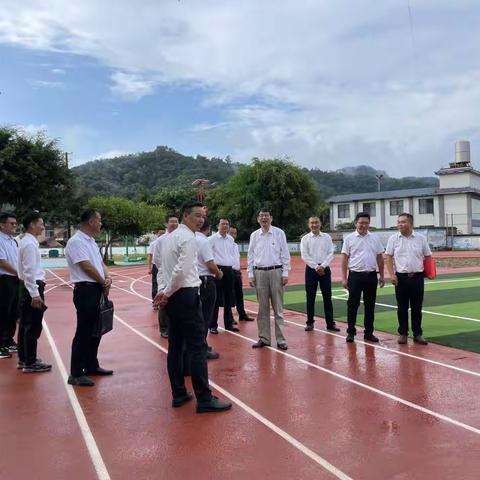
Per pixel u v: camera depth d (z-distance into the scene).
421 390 5.94
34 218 6.95
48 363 7.61
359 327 10.18
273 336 9.39
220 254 9.79
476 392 5.84
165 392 6.09
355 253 8.69
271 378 6.53
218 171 105.38
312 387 6.12
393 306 12.88
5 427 5.02
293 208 44.91
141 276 26.34
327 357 7.62
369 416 5.11
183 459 4.22
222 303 9.86
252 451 4.34
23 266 6.79
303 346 8.42
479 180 56.97
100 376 6.84
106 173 106.44
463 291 15.62
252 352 8.02
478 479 3.77
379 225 57.75
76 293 6.32
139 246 61.31
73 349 6.38
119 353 8.21
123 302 14.95
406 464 4.04
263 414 5.22
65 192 37.16
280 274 8.27
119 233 41.28
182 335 5.52
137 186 95.12
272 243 8.24
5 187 33.19
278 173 45.31
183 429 4.87
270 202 44.72
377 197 57.53
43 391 6.17
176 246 5.31
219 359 7.58
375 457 4.17
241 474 3.92
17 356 8.09
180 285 5.26
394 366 7.04
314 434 4.68
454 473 3.87
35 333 7.03
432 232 45.50
